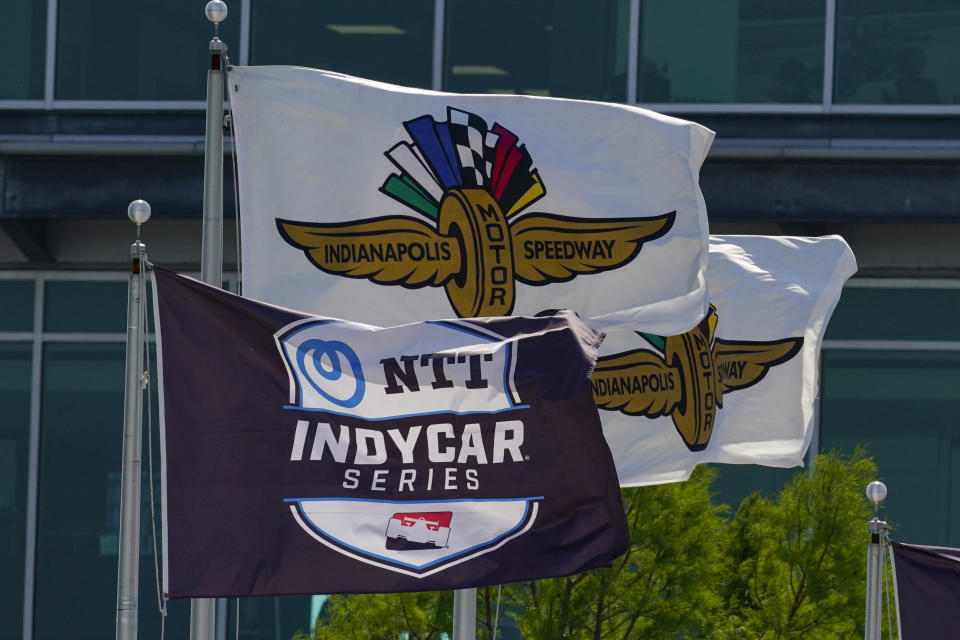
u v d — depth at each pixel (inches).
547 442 570.9
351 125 737.6
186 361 566.3
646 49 1280.8
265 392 566.3
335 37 1289.4
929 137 1264.8
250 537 551.8
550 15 1285.7
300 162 730.2
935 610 900.6
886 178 1228.5
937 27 1266.0
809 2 1273.4
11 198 1247.5
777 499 1270.9
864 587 1055.0
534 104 765.9
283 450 561.0
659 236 767.7
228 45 1291.8
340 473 561.6
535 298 760.3
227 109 1130.0
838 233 1288.1
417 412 570.6
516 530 561.6
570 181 766.5
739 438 1021.8
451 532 558.9
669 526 1016.9
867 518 1074.1
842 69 1270.9
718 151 1219.2
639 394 909.2
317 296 729.0
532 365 575.8
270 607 1288.1
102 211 1247.5
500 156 760.3
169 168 1249.4
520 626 1027.3
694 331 926.4
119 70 1294.3
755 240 1053.2
